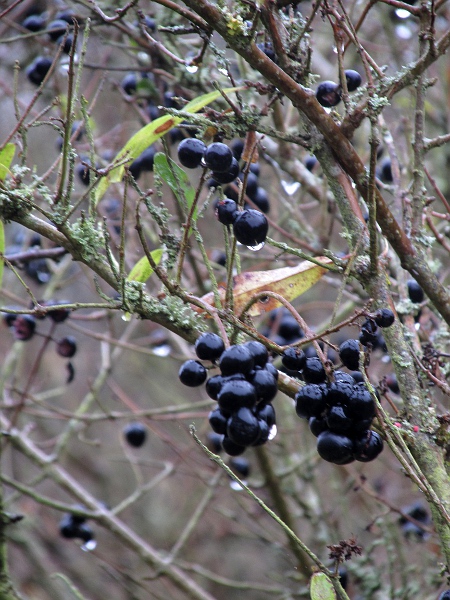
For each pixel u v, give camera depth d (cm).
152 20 349
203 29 203
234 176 190
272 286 207
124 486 688
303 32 208
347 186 210
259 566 629
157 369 643
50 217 197
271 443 438
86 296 641
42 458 405
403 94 454
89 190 196
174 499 681
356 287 357
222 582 388
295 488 452
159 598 400
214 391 164
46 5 445
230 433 154
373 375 335
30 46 444
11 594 299
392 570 359
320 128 203
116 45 350
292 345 175
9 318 333
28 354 673
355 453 168
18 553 571
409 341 228
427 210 263
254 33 187
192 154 188
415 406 194
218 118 203
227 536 620
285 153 336
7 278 480
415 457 189
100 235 205
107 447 624
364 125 379
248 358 158
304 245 317
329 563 375
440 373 229
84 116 202
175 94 351
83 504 401
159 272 178
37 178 209
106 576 588
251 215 182
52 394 444
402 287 258
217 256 403
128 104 374
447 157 474
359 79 231
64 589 503
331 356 341
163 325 197
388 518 386
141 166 329
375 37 520
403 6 212
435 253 394
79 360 714
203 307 180
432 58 206
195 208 190
